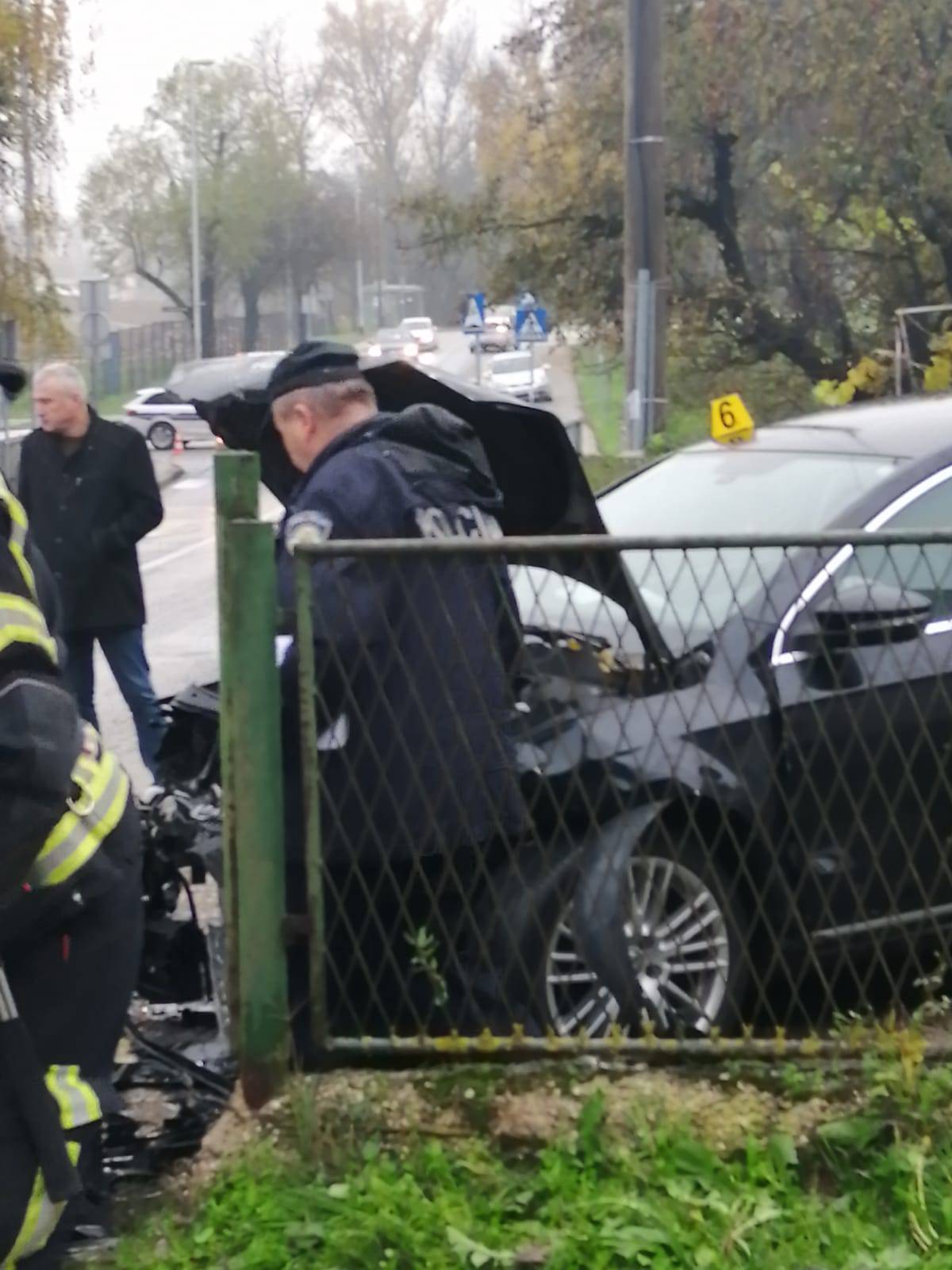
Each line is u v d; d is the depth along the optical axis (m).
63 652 3.33
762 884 4.06
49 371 6.77
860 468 4.82
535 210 22.41
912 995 4.16
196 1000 4.21
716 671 4.06
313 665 3.35
